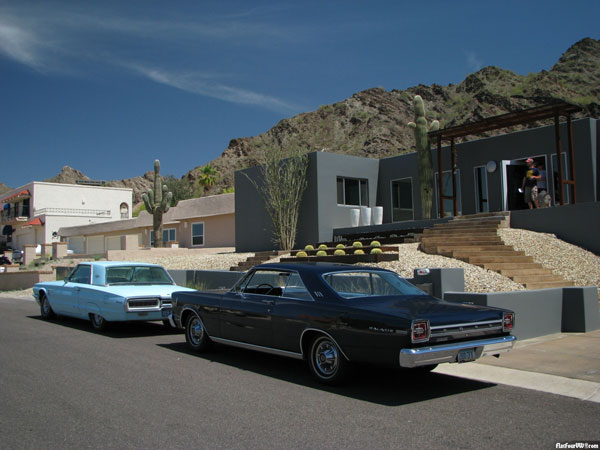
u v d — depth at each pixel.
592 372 6.61
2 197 63.12
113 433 4.54
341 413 5.11
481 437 4.47
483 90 109.44
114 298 9.55
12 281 22.05
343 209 22.56
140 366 7.14
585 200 17.97
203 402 5.46
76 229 48.69
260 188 23.55
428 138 20.97
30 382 6.23
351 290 6.58
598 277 13.29
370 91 128.38
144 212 39.75
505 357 7.55
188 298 8.30
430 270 9.98
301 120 125.56
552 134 18.86
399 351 5.32
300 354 6.39
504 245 14.72
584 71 101.94
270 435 4.50
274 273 7.12
